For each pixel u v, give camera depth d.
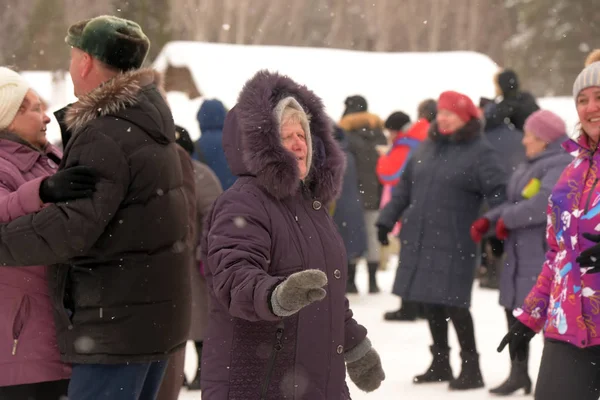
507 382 7.31
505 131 9.66
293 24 49.94
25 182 4.16
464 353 7.49
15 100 4.28
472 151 7.61
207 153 8.63
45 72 29.81
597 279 4.16
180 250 4.25
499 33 48.62
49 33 29.36
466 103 7.63
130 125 4.01
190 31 43.16
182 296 4.24
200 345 7.25
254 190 3.52
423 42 49.22
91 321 3.97
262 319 3.24
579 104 4.38
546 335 4.35
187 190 5.92
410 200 8.05
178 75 22.61
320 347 3.52
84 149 3.94
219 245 3.41
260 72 3.62
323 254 3.57
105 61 4.16
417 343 9.29
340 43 51.25
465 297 7.52
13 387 4.11
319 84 23.70
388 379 7.81
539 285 4.51
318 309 3.53
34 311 4.12
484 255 12.80
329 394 3.55
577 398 4.19
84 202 3.84
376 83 23.86
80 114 3.99
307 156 3.65
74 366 4.05
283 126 3.60
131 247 3.99
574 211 4.27
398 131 12.51
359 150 12.27
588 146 4.40
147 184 4.02
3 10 37.47
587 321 4.16
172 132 4.25
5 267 4.08
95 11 34.19
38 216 3.84
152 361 4.08
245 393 3.46
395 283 7.79
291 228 3.53
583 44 38.28
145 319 4.03
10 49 36.53
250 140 3.46
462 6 48.34
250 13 47.97
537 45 39.09
